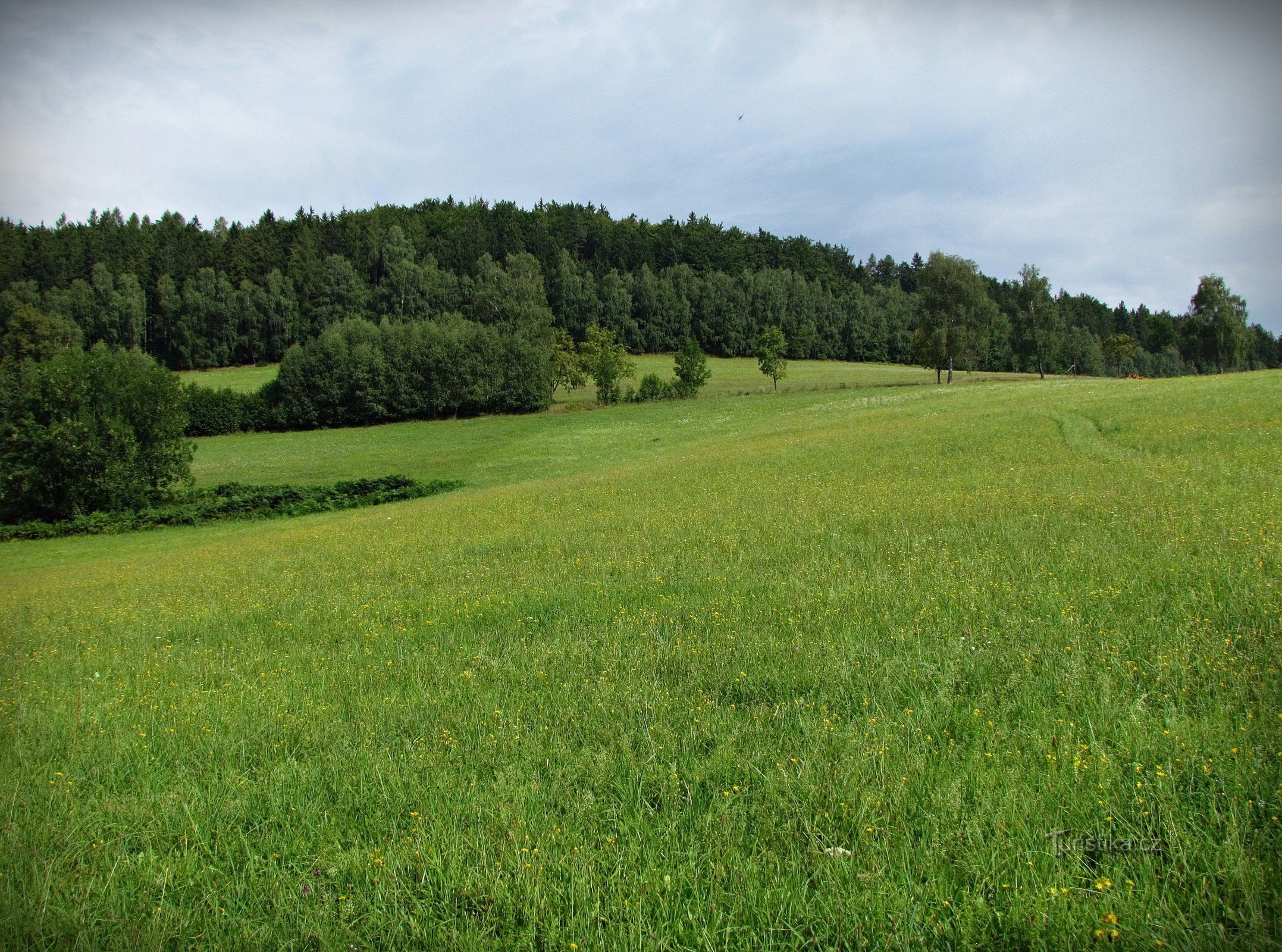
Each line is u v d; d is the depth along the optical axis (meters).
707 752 5.66
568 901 4.14
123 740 6.86
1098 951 3.50
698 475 28.50
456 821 4.96
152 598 16.33
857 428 41.09
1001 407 42.19
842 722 5.86
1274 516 10.96
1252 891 3.64
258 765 6.18
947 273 93.12
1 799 5.73
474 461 55.56
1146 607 7.52
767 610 9.16
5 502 45.47
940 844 4.25
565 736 6.11
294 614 12.38
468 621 10.38
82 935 4.09
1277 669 5.79
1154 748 4.91
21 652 11.99
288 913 4.25
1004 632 7.40
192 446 50.53
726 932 3.76
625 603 10.47
